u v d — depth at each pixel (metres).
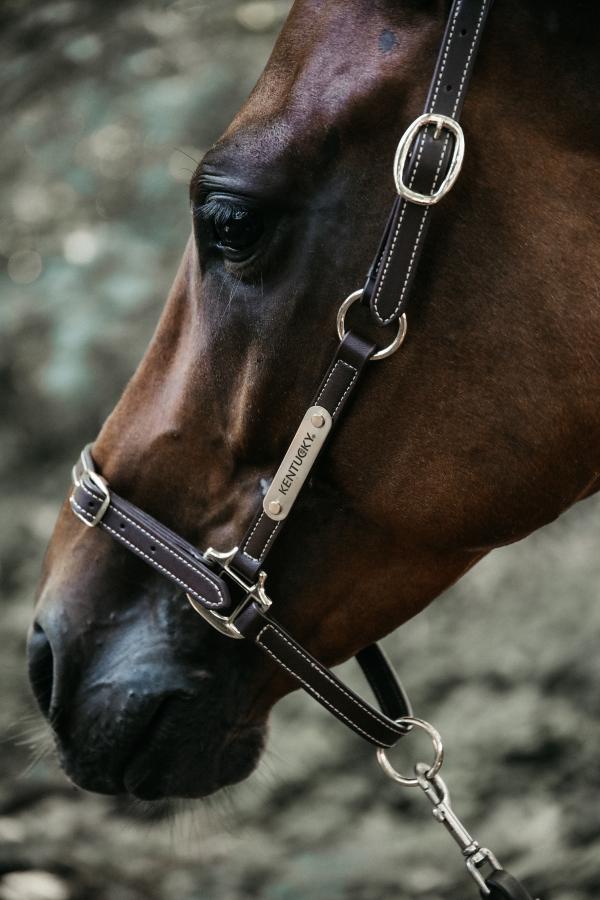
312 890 4.53
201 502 2.23
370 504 2.07
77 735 2.35
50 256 6.70
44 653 2.44
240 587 2.22
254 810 5.26
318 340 2.02
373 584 2.19
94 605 2.34
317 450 2.03
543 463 2.02
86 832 4.88
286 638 2.18
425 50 1.95
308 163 1.98
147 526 2.25
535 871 4.47
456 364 1.98
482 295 1.96
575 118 1.94
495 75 1.94
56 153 6.54
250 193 2.00
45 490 7.58
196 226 2.10
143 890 4.45
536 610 5.97
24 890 4.11
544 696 5.58
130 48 5.86
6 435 7.76
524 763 5.29
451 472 2.03
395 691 2.45
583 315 1.96
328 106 1.98
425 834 5.01
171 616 2.29
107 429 2.37
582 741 5.30
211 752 2.32
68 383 5.70
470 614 6.09
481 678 5.75
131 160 6.86
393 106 1.95
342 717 2.22
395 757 5.55
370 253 1.98
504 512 2.05
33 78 5.70
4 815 5.00
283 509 2.09
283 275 2.03
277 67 2.06
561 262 1.96
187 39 6.21
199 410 2.20
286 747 5.60
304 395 2.05
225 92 5.96
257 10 6.28
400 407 2.01
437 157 1.91
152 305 6.44
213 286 2.12
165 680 2.27
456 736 5.48
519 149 1.94
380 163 1.96
